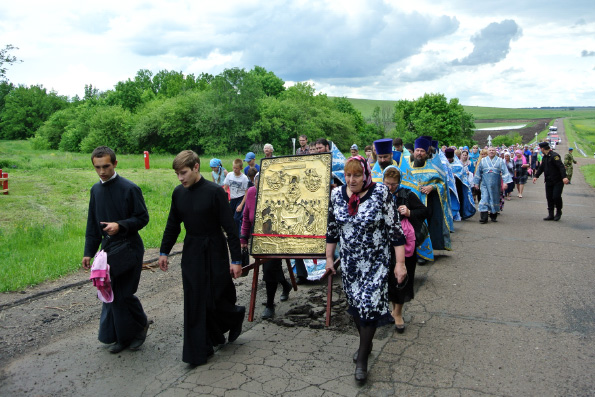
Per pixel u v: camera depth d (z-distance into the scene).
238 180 9.59
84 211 12.63
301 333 4.97
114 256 4.40
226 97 55.91
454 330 4.91
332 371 4.08
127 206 4.51
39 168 22.05
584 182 24.84
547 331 4.81
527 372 3.97
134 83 79.81
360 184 3.87
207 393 3.76
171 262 7.98
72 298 6.17
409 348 4.52
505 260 7.79
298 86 68.00
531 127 133.62
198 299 4.24
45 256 7.91
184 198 4.36
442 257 8.12
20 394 3.81
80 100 92.44
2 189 15.06
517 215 13.09
